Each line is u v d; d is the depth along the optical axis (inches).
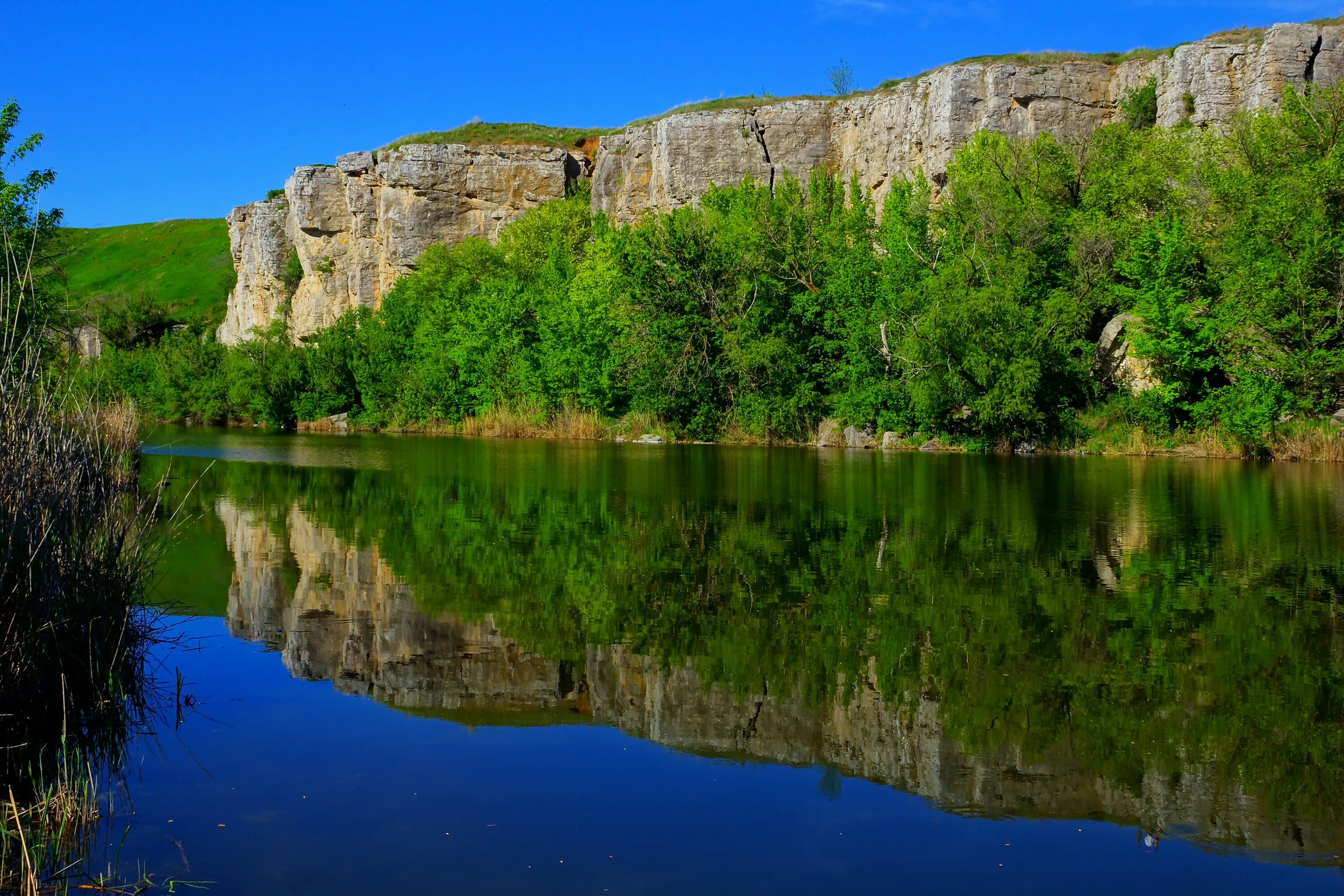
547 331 1752.0
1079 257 1359.5
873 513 612.7
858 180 2140.7
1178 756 225.6
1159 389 1218.0
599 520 581.0
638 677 280.7
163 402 2466.8
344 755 225.3
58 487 274.4
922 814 196.9
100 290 4318.4
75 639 260.7
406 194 2655.0
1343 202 1162.0
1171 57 1835.6
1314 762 220.5
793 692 268.4
